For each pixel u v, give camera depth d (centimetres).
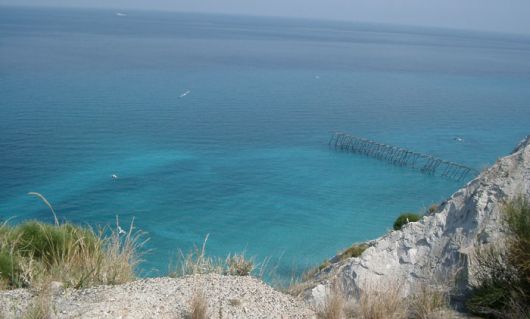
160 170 6562
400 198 5994
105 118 9244
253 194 5934
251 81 15550
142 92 12375
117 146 7494
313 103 12212
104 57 19612
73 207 5194
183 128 8894
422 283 837
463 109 11962
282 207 5562
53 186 5719
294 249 4438
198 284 726
